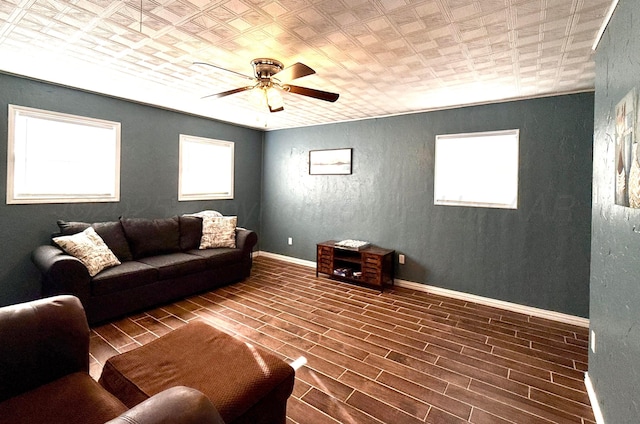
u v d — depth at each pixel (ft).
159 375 4.77
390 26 6.48
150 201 13.60
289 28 6.62
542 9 5.73
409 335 9.18
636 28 4.30
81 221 11.57
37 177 10.68
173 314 10.33
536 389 6.78
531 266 10.98
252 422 4.61
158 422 2.52
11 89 9.83
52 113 10.64
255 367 5.08
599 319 5.98
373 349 8.34
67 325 4.71
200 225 14.19
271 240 18.80
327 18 6.20
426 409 6.11
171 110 14.14
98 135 12.08
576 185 10.19
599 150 6.28
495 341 8.90
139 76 9.87
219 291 12.72
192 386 4.55
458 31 6.62
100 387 4.39
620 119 4.91
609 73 5.66
